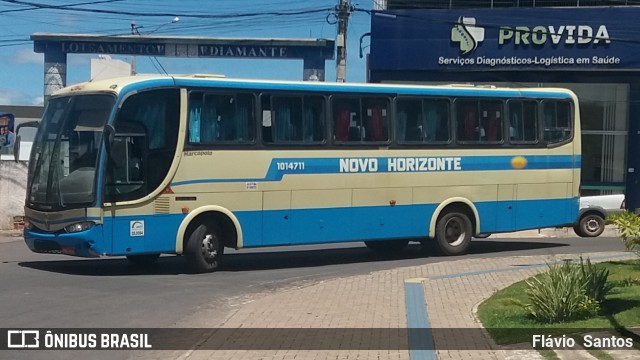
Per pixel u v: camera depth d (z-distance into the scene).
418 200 15.70
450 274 13.04
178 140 13.20
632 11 26.31
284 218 14.22
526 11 26.81
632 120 27.62
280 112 14.27
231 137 13.74
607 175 28.38
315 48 28.44
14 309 9.89
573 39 26.67
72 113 13.04
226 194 13.65
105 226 12.55
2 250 17.31
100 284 12.09
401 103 15.57
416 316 9.30
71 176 12.70
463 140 16.23
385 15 27.47
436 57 27.36
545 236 22.95
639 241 10.82
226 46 28.70
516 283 11.62
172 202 13.14
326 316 9.39
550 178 17.20
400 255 17.02
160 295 11.16
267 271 14.19
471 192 16.33
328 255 17.16
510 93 16.77
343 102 14.93
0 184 21.30
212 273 13.70
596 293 9.24
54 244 12.80
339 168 14.80
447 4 27.58
